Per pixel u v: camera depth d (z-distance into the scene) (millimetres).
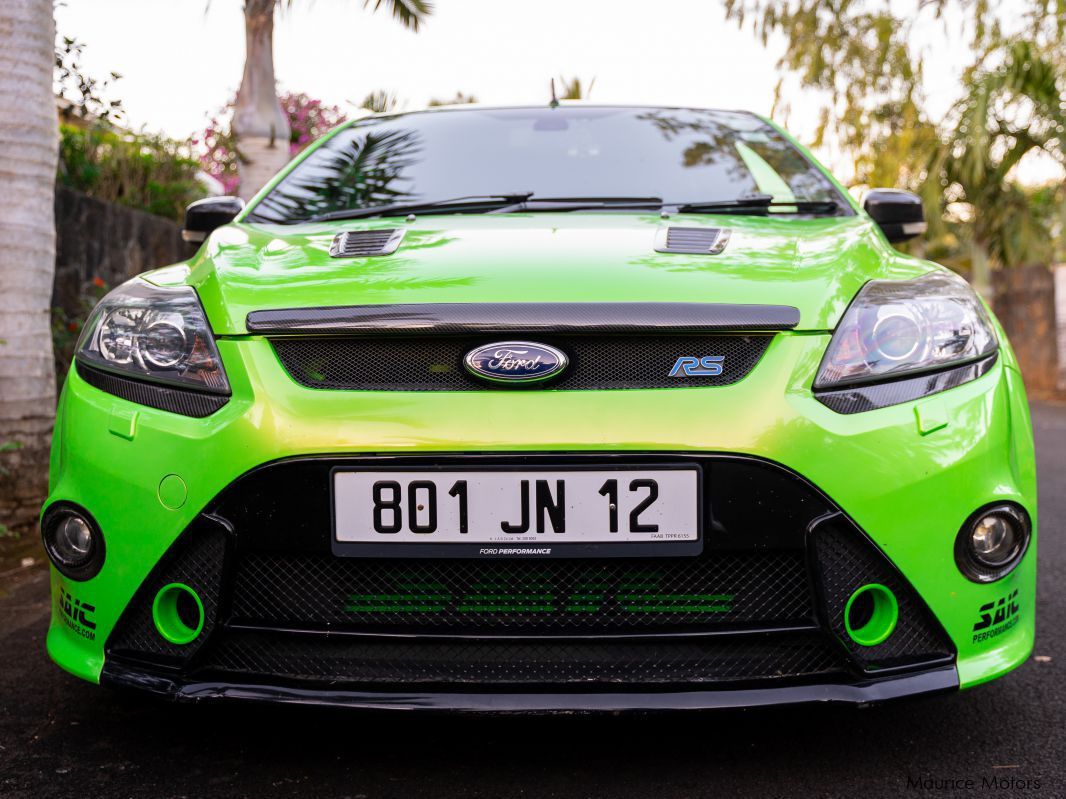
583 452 1655
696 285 1811
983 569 1749
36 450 3721
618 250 1965
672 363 1711
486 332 1706
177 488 1706
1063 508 4453
